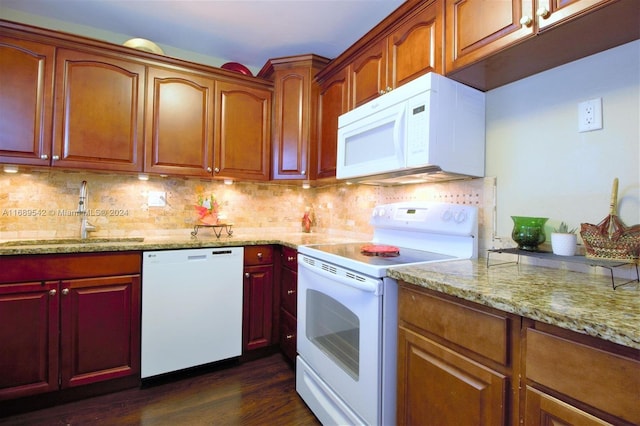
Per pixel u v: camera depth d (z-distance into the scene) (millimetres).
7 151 1741
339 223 2590
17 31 1771
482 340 878
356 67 1939
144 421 1562
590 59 1159
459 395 942
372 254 1542
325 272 1514
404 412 1157
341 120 1897
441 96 1358
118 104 1988
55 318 1641
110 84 1970
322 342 1616
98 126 1936
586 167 1162
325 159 2234
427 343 1059
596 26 982
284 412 1649
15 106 1762
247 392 1819
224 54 2492
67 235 2090
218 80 2281
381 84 1729
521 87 1375
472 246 1451
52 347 1638
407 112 1426
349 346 1397
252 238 2273
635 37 1039
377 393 1204
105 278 1741
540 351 748
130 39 2229
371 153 1667
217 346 2033
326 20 2029
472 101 1462
